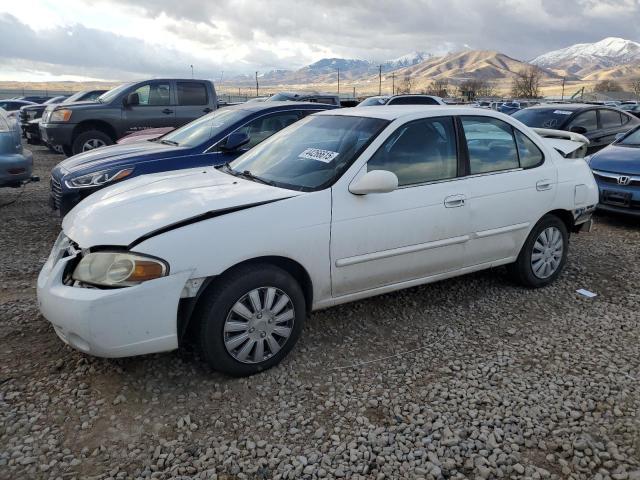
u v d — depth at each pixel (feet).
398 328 13.69
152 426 9.75
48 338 12.72
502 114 15.31
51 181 22.20
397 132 13.14
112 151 22.00
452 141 13.98
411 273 13.33
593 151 35.27
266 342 11.35
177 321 10.39
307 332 13.34
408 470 8.74
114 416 9.98
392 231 12.60
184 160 20.22
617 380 11.28
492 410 10.27
